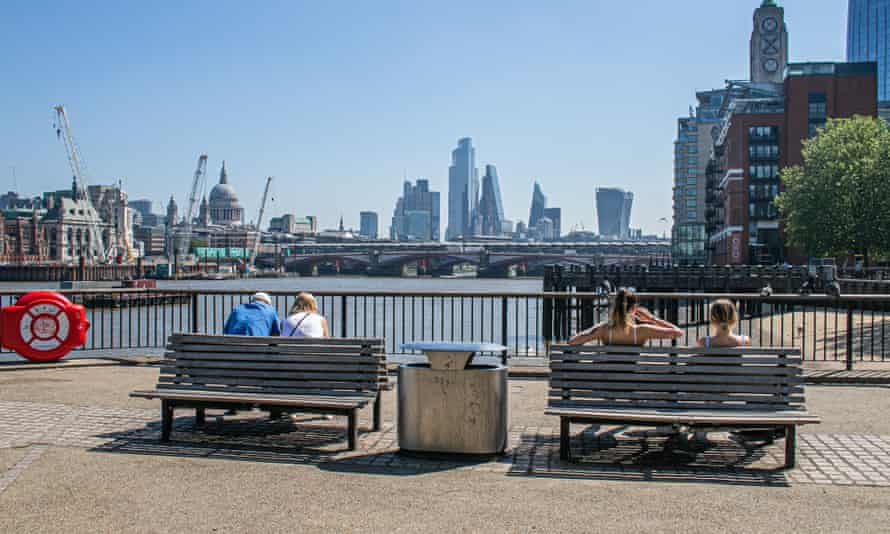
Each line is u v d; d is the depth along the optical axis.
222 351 9.19
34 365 14.66
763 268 59.66
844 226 61.16
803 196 63.72
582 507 6.70
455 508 6.66
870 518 6.43
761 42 127.88
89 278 181.00
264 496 6.98
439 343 8.55
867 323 31.23
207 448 8.66
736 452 8.58
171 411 9.04
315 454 8.44
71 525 6.23
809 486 7.32
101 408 10.79
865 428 9.77
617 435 9.41
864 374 13.32
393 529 6.16
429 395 8.36
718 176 117.50
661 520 6.37
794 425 7.90
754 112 97.38
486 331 43.81
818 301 14.32
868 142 62.72
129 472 7.71
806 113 93.94
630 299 8.86
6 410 10.62
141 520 6.35
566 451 8.16
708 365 8.28
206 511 6.57
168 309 67.25
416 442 8.38
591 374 8.41
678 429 8.66
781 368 8.23
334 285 162.88
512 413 10.73
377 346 8.95
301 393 8.95
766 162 95.88
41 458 8.19
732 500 6.89
